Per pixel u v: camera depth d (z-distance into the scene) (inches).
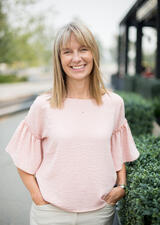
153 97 330.0
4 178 163.9
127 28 583.2
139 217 60.3
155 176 71.7
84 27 68.8
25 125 72.4
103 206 69.4
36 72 1529.3
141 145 106.0
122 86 623.5
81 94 71.7
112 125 71.0
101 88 73.5
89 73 70.7
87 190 67.1
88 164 66.6
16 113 398.9
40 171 70.7
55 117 67.9
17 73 1240.8
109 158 69.9
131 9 468.4
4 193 143.9
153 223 57.6
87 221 69.1
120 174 78.2
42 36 642.2
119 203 90.7
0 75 1112.2
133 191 66.0
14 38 588.4
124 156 79.2
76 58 67.7
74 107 69.5
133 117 194.2
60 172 66.8
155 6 369.1
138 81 422.3
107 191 70.0
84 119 68.6
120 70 724.0
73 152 66.2
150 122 196.9
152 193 62.0
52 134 67.1
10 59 602.2
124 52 655.8
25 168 71.4
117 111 73.5
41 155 73.6
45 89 707.4
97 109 70.2
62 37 68.5
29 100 523.2
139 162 85.8
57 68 69.8
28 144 71.9
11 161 193.0
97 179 67.3
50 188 67.8
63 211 67.9
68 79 71.6
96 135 67.2
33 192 70.6
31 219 72.7
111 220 72.7
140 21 498.6
